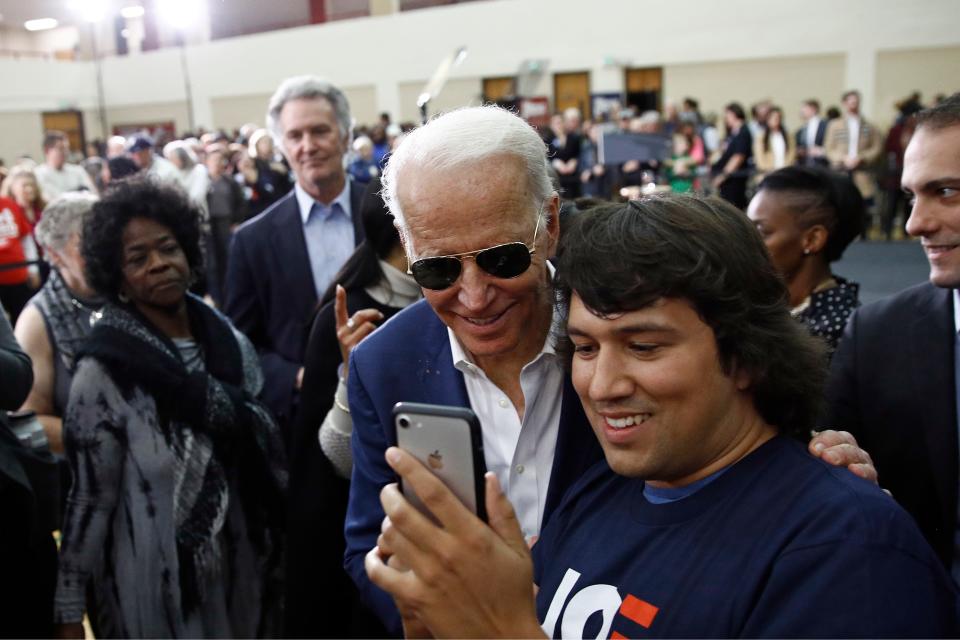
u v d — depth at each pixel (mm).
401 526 751
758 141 8625
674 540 845
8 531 1505
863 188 7465
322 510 1599
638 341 803
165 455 1591
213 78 12562
